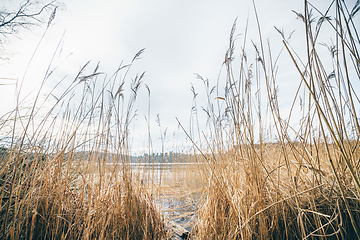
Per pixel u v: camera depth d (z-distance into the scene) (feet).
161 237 7.90
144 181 9.89
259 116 7.57
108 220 6.91
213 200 7.95
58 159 7.85
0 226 6.09
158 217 8.85
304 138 6.52
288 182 6.99
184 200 15.56
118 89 8.93
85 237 6.17
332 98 5.46
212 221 7.39
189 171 18.49
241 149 7.40
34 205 6.68
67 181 8.02
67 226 7.13
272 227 6.02
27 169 7.11
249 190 6.96
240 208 6.60
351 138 5.74
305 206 6.31
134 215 7.82
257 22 6.44
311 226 5.89
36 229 6.62
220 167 8.47
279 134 6.07
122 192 8.63
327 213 6.02
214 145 9.27
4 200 6.57
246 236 5.91
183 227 10.02
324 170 6.91
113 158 8.73
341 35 4.28
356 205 5.62
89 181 7.97
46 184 7.05
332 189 5.75
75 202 8.07
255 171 6.50
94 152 8.39
